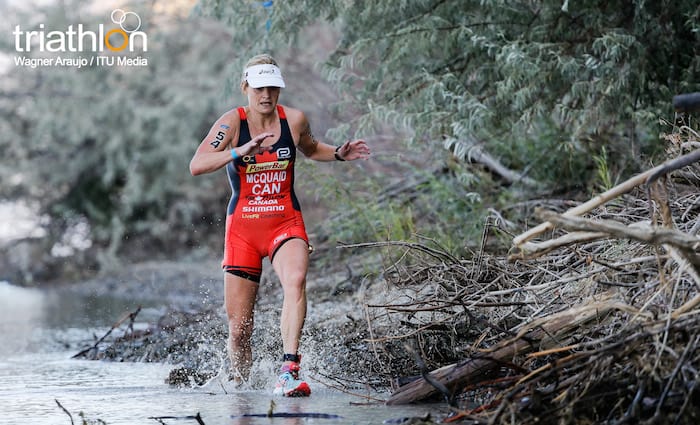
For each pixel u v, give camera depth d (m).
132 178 46.28
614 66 16.53
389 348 11.48
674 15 17.02
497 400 8.34
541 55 17.03
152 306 26.56
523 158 20.73
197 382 12.29
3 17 48.94
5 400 11.13
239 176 11.70
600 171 17.59
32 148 49.62
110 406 10.49
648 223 8.88
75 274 47.41
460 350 10.51
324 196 21.69
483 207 19.83
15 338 19.80
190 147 45.47
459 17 18.81
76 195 50.31
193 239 47.88
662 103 16.86
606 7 17.53
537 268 11.23
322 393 10.93
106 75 47.75
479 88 18.95
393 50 19.05
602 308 8.84
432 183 20.31
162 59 47.66
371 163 26.58
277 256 11.62
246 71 11.60
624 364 8.34
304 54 36.16
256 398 10.84
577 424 7.63
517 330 9.82
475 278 11.78
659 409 7.22
